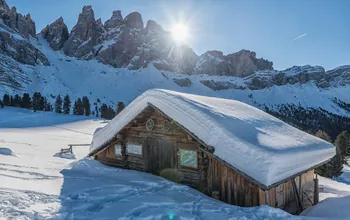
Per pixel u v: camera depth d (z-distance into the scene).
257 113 11.25
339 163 32.84
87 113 92.88
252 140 7.55
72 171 11.18
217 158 7.84
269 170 6.89
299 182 9.20
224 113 9.01
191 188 8.93
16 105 91.88
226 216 6.44
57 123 54.62
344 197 8.71
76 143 25.16
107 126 11.80
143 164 10.80
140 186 9.02
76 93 183.38
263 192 7.50
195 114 8.41
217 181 8.48
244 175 7.23
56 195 7.88
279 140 8.23
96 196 7.83
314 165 9.04
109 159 12.27
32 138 26.80
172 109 8.91
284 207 8.30
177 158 9.66
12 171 10.30
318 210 8.00
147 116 10.66
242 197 7.83
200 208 7.02
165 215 6.41
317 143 9.36
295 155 7.65
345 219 6.88
